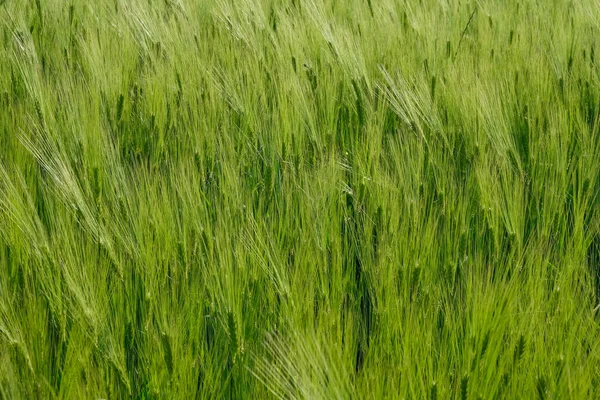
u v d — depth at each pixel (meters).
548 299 2.70
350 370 2.27
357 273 3.21
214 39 5.16
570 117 3.95
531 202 3.38
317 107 4.20
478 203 3.33
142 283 2.74
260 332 2.57
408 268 2.79
